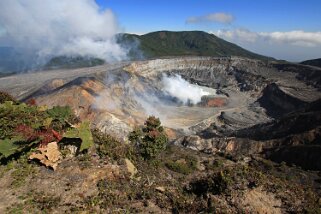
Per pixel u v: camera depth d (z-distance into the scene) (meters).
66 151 21.03
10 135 21.62
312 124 78.50
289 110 127.19
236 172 21.98
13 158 20.42
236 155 58.22
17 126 22.17
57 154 20.45
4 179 19.11
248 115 129.38
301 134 71.69
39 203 17.52
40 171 19.80
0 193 18.09
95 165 20.64
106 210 17.70
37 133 21.36
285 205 19.27
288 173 46.72
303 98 126.94
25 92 119.56
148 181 21.67
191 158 39.62
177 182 25.19
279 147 69.06
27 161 20.36
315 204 19.83
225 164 42.53
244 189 20.14
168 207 18.78
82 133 21.75
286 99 132.62
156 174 25.73
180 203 18.89
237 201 19.20
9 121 22.72
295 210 18.88
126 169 21.70
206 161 41.97
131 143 30.50
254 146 74.44
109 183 19.80
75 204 17.77
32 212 16.91
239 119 122.88
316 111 85.44
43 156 20.17
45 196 18.05
